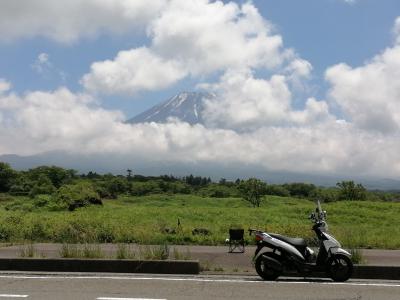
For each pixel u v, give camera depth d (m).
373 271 10.55
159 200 56.56
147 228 18.62
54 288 8.89
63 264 11.00
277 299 8.14
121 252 11.51
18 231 17.36
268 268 10.01
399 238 17.27
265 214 31.89
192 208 38.28
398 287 9.35
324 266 9.88
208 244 16.08
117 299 7.98
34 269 11.02
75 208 38.47
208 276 10.40
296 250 9.96
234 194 76.88
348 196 53.69
